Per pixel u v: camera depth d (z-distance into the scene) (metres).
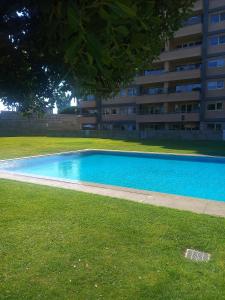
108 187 9.80
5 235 5.68
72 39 1.34
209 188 13.66
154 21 1.58
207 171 17.33
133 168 18.62
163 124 46.78
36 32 1.64
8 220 6.45
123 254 4.98
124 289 4.05
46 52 1.72
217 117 41.28
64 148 24.91
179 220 6.46
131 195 8.72
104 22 1.33
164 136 35.19
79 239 5.52
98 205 7.55
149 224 6.23
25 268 4.55
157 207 7.43
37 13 1.60
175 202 8.01
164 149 23.89
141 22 1.42
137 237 5.61
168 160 20.89
